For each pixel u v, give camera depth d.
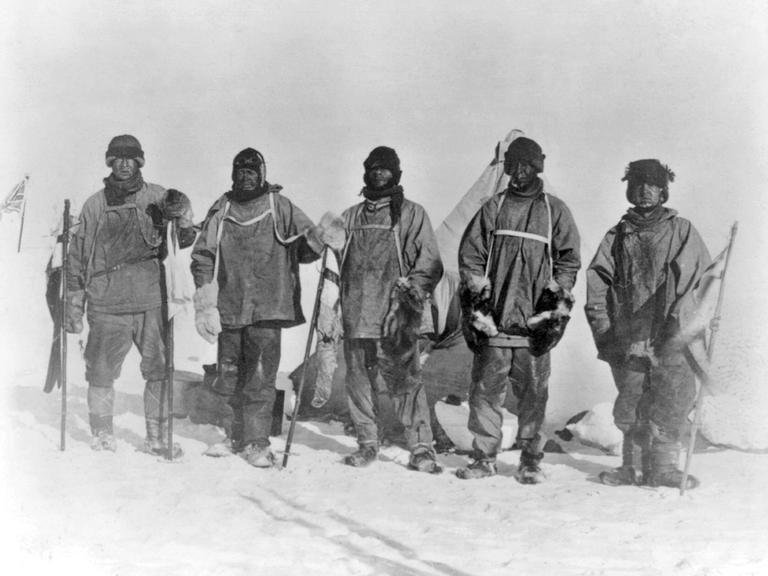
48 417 11.38
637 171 9.93
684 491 9.39
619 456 10.62
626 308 9.91
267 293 10.20
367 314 10.11
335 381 11.34
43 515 8.58
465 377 10.88
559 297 9.77
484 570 7.47
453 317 10.95
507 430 10.60
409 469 10.06
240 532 8.27
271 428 11.02
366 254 10.22
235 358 10.30
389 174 10.34
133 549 7.94
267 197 10.40
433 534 8.22
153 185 10.67
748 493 9.30
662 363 9.72
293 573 7.40
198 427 11.17
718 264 9.82
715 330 9.69
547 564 7.61
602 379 11.24
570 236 9.89
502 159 11.75
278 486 9.43
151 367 10.43
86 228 10.55
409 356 10.10
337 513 8.71
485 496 9.22
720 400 10.70
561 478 9.88
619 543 8.09
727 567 7.59
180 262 10.41
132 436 10.88
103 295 10.44
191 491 9.25
